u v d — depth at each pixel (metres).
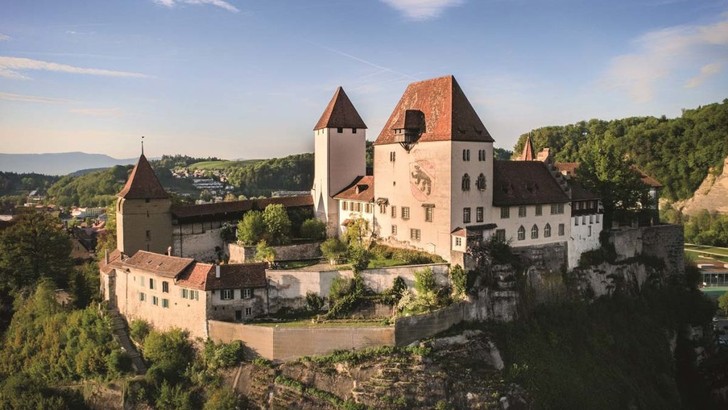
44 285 90.62
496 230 83.50
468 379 68.06
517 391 69.25
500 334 76.56
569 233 92.44
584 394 74.44
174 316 75.25
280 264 83.19
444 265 77.75
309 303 75.38
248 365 68.12
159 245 90.44
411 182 85.06
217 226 96.62
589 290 92.62
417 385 64.75
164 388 68.31
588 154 110.69
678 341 101.00
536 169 93.50
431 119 83.44
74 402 71.75
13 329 88.50
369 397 63.31
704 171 194.12
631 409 78.06
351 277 76.31
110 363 72.75
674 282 108.31
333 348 68.06
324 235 98.44
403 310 73.62
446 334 71.69
